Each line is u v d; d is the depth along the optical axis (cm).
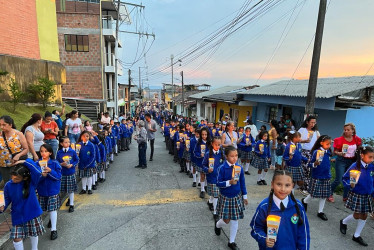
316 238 405
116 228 437
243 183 380
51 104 1257
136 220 466
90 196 586
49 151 395
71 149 497
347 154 518
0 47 933
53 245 385
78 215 486
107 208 518
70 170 490
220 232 415
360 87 748
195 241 398
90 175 591
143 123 872
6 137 440
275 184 239
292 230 238
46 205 402
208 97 1841
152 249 376
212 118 2102
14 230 325
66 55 2122
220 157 470
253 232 250
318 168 463
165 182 699
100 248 378
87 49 2141
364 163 385
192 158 638
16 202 324
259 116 1350
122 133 1313
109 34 2162
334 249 375
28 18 1073
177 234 418
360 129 804
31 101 1118
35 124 548
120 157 1105
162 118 2323
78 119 862
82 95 2178
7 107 921
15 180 321
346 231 426
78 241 396
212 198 511
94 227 440
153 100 9050
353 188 388
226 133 730
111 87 2344
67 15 2081
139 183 690
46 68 1191
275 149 771
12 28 983
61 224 450
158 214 491
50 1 1268
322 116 873
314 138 587
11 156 444
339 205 533
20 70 1025
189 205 536
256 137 848
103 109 2159
